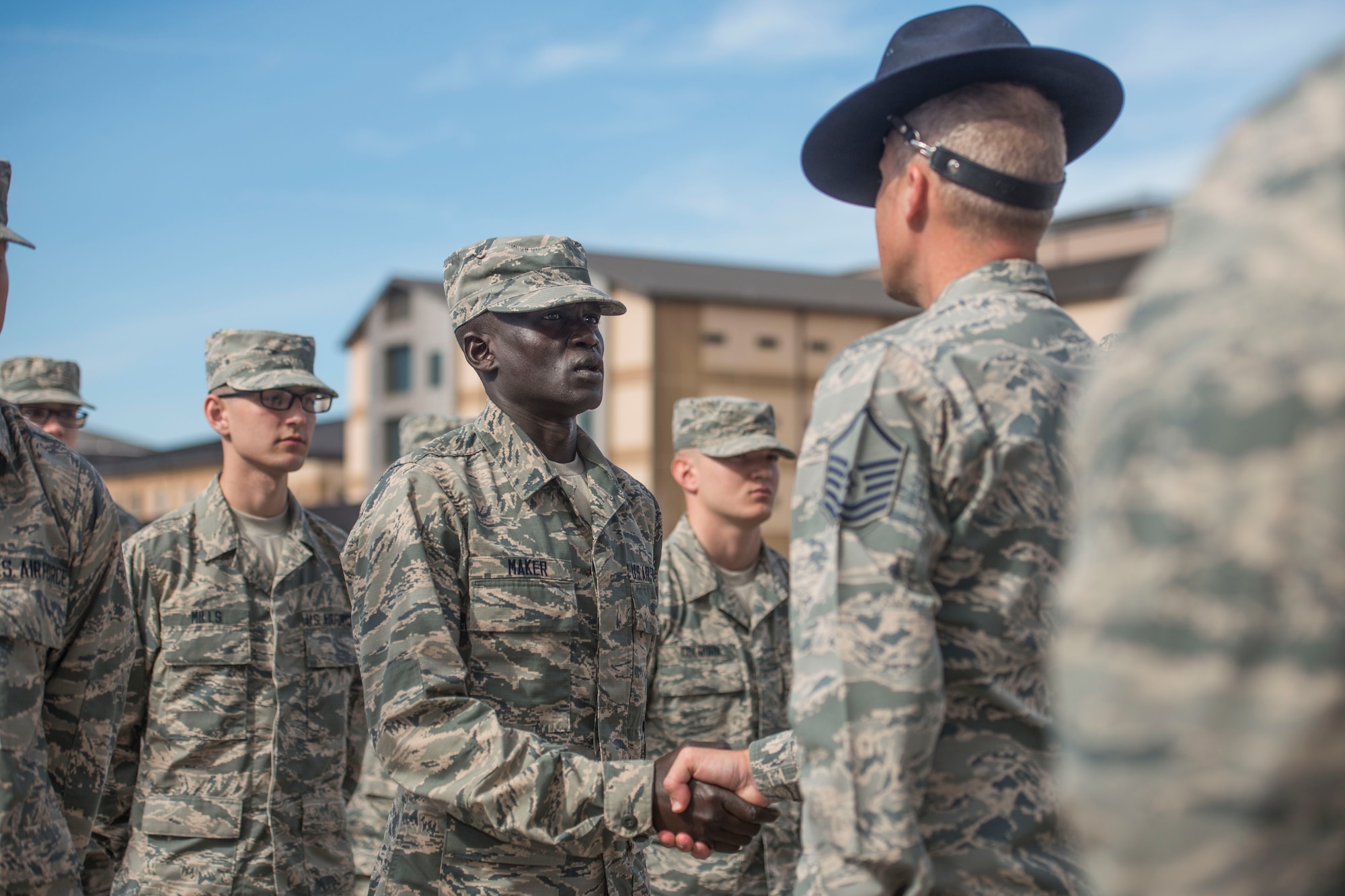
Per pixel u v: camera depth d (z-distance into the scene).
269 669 3.99
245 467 4.18
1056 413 1.51
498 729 2.25
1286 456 0.74
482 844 2.36
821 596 1.42
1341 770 0.72
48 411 5.66
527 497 2.62
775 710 4.28
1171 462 0.78
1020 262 1.63
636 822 2.23
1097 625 0.81
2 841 2.23
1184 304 0.82
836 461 1.47
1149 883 0.77
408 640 2.32
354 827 4.91
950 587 1.48
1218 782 0.73
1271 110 0.85
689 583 4.26
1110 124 1.85
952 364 1.49
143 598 3.91
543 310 2.66
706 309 24.11
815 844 1.42
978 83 1.67
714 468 4.35
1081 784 0.80
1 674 2.28
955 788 1.46
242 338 4.22
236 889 3.74
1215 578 0.74
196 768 3.82
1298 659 0.72
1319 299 0.76
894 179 1.73
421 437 6.11
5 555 2.36
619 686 2.64
